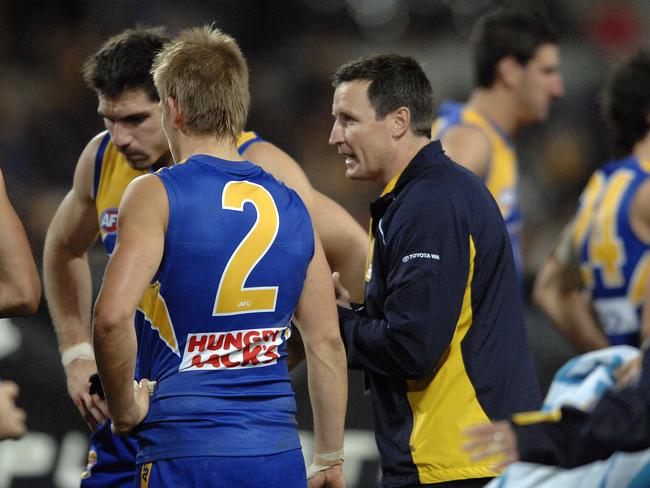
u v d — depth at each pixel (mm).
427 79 13016
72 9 37500
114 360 10312
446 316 12094
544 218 36969
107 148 13688
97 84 12523
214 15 39719
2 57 35719
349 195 34688
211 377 10852
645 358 9859
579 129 39906
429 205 12250
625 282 17422
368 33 42406
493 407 12422
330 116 38469
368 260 13148
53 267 14453
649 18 42719
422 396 12555
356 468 20078
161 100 11289
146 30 12961
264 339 11141
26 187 32188
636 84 17547
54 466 19500
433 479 12406
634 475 9820
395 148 12828
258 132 37312
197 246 10641
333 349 11828
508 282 12695
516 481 10320
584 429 9641
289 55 40219
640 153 17703
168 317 10805
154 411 10883
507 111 19125
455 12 42719
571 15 43031
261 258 10984
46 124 33719
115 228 13594
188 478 10664
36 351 19906
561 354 23062
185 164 10891
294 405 11469
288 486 11148
